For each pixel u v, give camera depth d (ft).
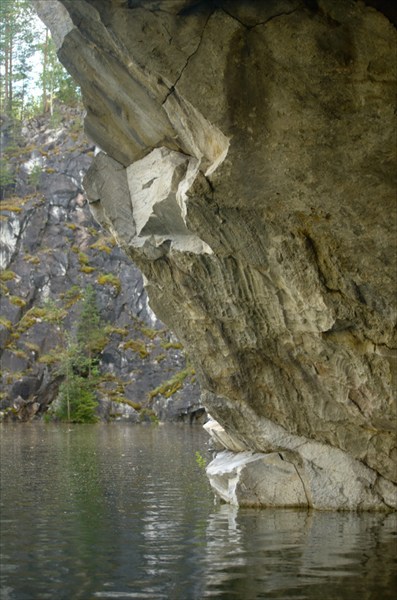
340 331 54.03
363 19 38.83
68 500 67.15
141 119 54.34
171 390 280.51
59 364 293.23
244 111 43.52
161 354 295.07
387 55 39.75
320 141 44.14
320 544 46.03
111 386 293.64
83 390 282.77
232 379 62.64
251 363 61.57
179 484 80.18
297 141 44.34
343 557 42.19
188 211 50.44
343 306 52.16
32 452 127.54
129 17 40.70
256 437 63.98
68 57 51.47
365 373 55.16
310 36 40.24
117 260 322.14
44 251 325.01
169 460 111.45
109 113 55.77
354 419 58.90
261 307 56.59
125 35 41.37
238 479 63.00
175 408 277.03
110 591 34.96
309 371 58.80
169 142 55.57
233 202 49.03
